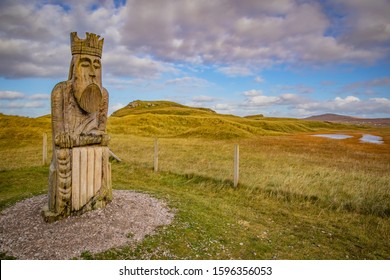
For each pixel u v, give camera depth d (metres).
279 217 8.70
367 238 7.39
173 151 22.81
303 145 33.34
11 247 5.63
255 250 6.37
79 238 5.94
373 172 15.91
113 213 7.07
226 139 39.34
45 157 15.44
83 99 6.91
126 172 13.99
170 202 8.66
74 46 6.80
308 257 6.27
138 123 54.88
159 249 5.82
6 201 8.56
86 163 7.04
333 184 12.23
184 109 120.00
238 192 11.05
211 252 6.00
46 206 7.14
